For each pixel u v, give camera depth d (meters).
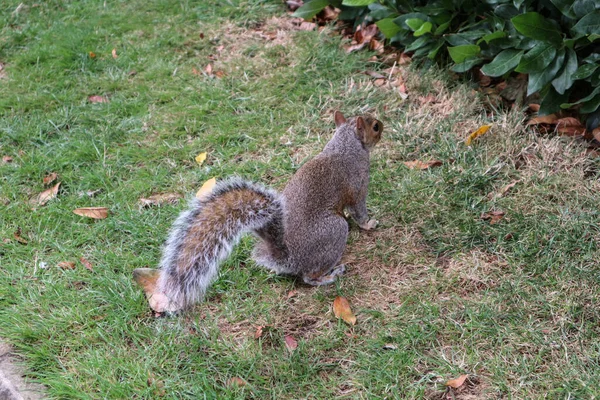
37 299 1.76
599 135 1.93
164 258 1.71
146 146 2.02
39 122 2.08
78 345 1.71
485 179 1.90
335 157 1.81
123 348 1.70
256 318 1.74
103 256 1.82
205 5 2.34
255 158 1.99
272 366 1.68
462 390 1.65
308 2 2.23
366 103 2.07
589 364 1.66
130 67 2.20
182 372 1.68
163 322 1.73
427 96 2.07
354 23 2.25
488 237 1.82
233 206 1.72
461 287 1.76
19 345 1.70
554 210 1.84
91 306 1.75
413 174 1.92
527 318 1.71
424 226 1.85
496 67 1.99
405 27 2.12
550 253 1.78
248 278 1.79
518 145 1.94
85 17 2.36
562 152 1.93
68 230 1.87
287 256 1.76
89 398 1.64
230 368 1.68
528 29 1.95
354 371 1.67
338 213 1.80
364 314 1.74
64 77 2.19
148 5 2.37
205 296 1.77
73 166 1.99
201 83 2.15
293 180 1.80
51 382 1.66
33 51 2.25
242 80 2.14
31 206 1.91
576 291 1.74
